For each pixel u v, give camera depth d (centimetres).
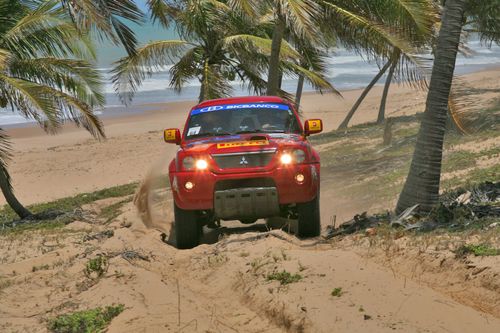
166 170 3188
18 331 679
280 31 2223
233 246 967
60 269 949
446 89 1029
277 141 1048
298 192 1026
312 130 1137
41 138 4953
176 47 2767
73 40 2144
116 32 1570
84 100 2195
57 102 1973
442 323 592
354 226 1055
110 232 1262
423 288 693
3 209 2666
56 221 1833
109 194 2466
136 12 1562
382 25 1856
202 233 1213
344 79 8731
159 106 6900
